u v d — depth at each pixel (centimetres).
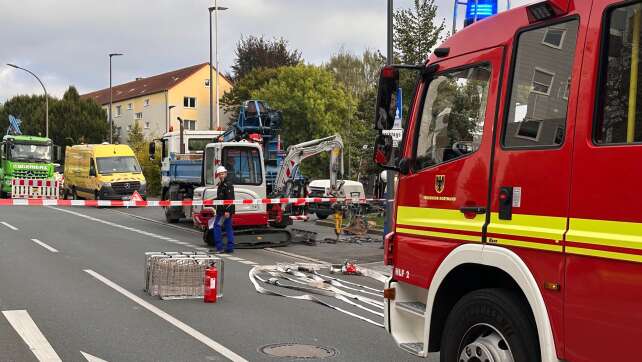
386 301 521
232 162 1708
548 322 362
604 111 344
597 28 355
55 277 1017
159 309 799
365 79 6166
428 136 488
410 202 497
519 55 412
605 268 330
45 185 3531
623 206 324
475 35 457
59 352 605
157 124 5903
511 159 401
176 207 2178
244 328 712
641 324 311
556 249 359
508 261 390
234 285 991
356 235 1839
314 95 4603
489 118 427
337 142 1772
